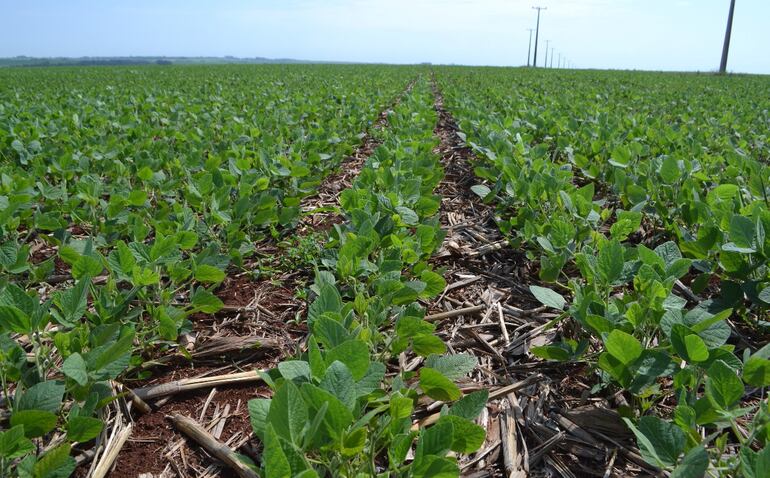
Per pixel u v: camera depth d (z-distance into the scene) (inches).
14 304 82.9
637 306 88.7
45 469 66.0
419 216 162.2
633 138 259.9
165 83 821.2
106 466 82.0
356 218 133.4
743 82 1025.5
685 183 154.4
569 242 134.2
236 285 140.4
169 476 82.9
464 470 83.8
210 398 98.9
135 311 104.3
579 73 1332.4
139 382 102.1
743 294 112.3
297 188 191.6
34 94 560.7
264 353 112.9
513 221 157.4
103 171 205.9
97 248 144.6
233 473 84.0
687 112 420.5
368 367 69.9
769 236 105.3
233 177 170.9
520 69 1647.4
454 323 126.7
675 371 79.3
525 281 146.4
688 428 70.6
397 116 348.2
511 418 94.3
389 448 70.6
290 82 853.8
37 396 73.7
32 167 211.3
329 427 61.4
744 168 177.8
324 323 75.7
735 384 69.4
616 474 83.7
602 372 96.5
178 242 117.7
